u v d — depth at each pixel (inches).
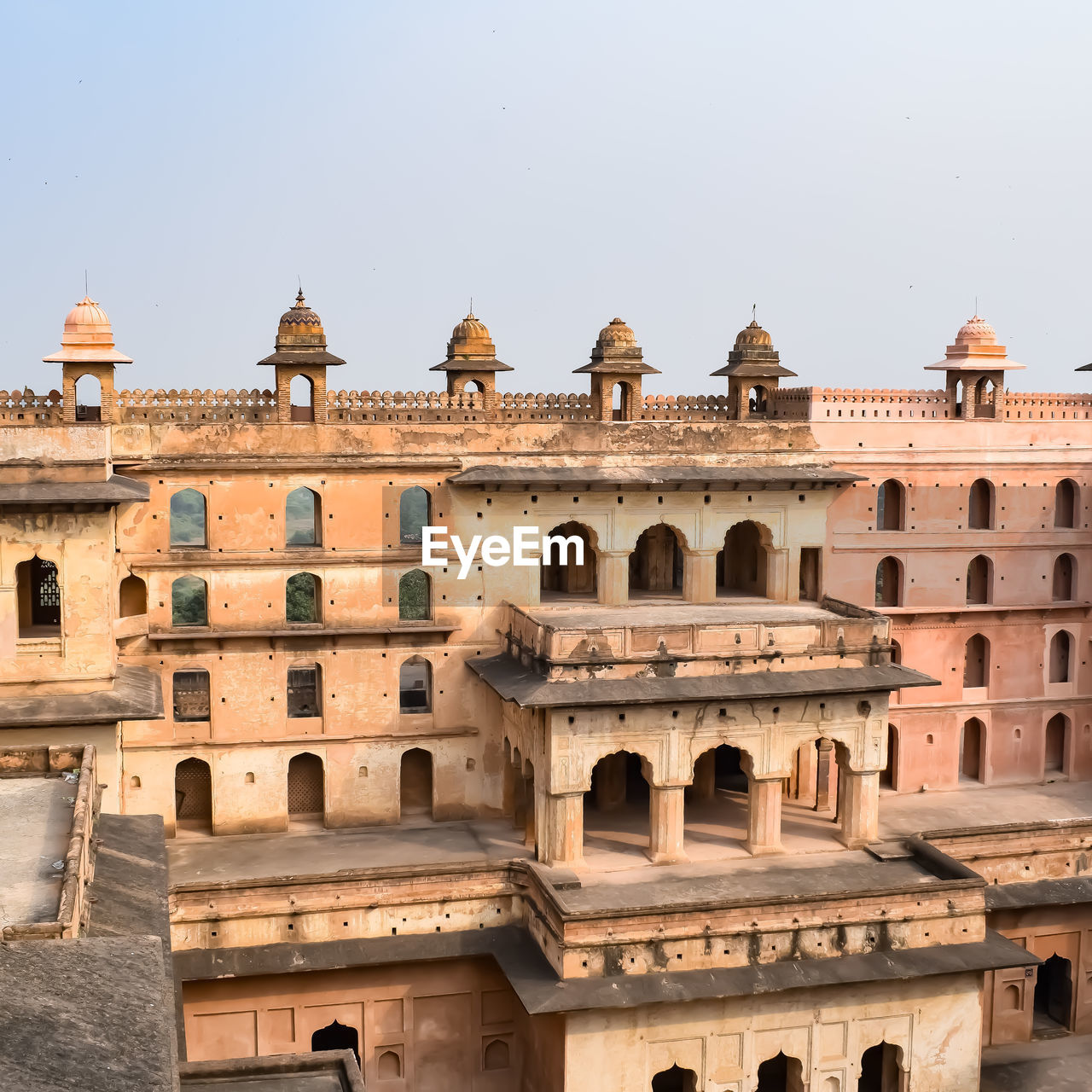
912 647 1758.1
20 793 1086.4
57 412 1472.7
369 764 1571.1
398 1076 1379.2
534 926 1359.5
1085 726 1836.9
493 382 1739.7
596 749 1405.0
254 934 1331.2
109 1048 581.3
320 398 1539.1
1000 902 1481.3
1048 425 1784.0
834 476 1635.1
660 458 1644.9
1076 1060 1513.3
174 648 1508.4
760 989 1273.4
